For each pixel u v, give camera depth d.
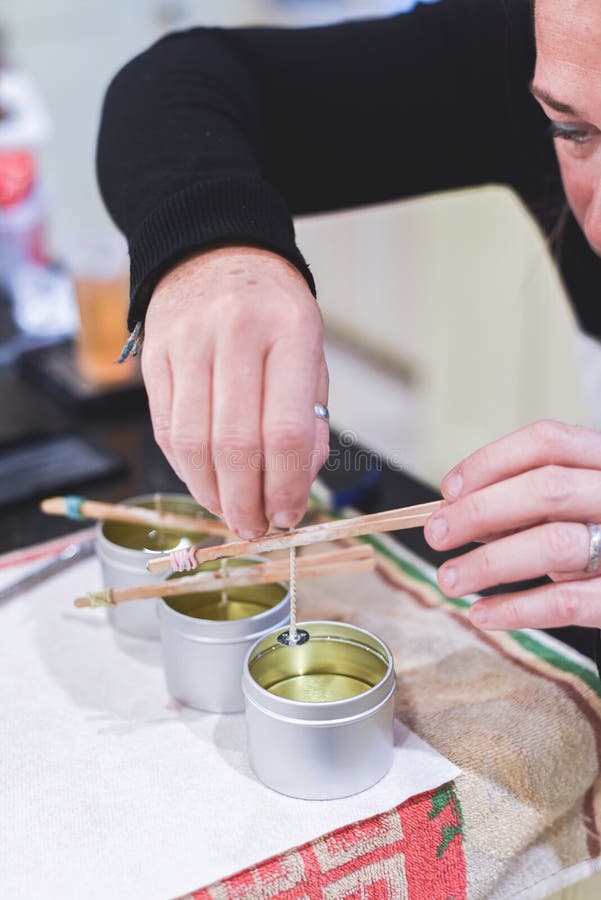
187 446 0.44
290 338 0.43
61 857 0.44
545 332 1.58
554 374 1.59
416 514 0.49
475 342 1.75
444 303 1.79
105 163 0.65
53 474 0.83
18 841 0.45
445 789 0.48
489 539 0.50
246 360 0.43
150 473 0.85
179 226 0.50
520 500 0.45
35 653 0.60
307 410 0.42
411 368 1.94
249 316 0.43
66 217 1.89
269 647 0.52
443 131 0.80
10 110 1.24
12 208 1.25
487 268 1.66
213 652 0.52
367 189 0.83
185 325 0.44
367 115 0.79
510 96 0.73
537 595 0.46
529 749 0.50
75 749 0.52
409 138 0.81
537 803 0.50
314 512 0.73
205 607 0.60
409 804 0.47
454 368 1.83
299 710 0.45
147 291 0.50
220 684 0.53
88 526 0.77
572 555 0.44
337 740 0.46
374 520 0.49
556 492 0.44
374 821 0.46
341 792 0.47
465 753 0.50
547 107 0.53
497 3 0.71
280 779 0.47
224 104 0.68
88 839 0.45
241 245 0.49
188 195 0.51
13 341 1.13
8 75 1.33
